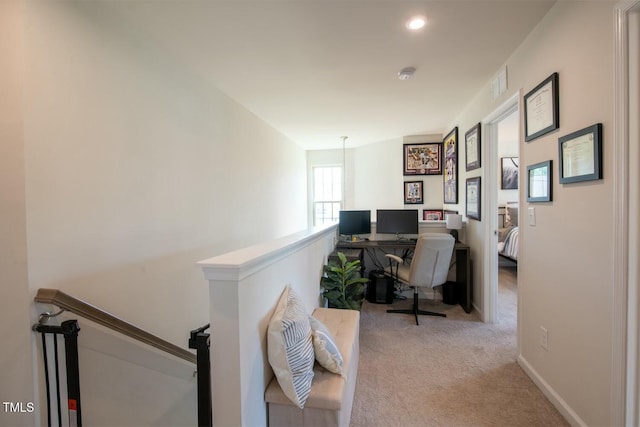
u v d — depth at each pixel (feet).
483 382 6.89
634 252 4.14
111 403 5.70
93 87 5.41
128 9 5.74
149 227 6.72
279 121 13.76
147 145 6.67
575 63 5.17
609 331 4.53
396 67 8.27
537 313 6.64
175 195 7.58
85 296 5.24
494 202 10.01
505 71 7.98
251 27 6.36
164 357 7.00
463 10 5.83
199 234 8.59
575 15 5.14
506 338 9.16
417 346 8.69
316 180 21.53
